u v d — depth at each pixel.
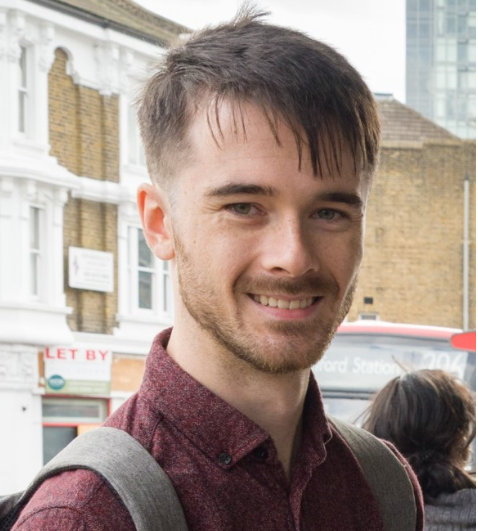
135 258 22.05
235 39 1.54
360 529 1.70
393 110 27.17
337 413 10.91
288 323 1.51
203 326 1.55
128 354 21.67
